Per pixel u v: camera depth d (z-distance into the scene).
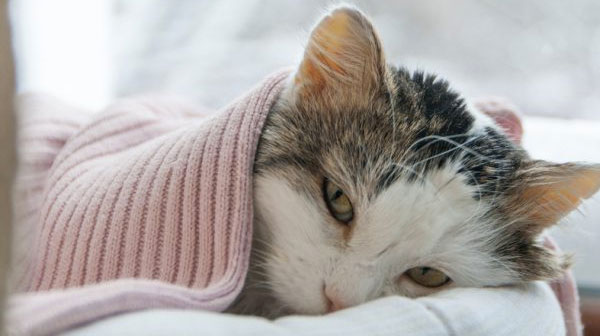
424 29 0.70
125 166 0.40
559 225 0.43
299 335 0.31
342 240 0.39
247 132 0.39
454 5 0.70
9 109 0.27
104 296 0.30
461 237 0.40
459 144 0.40
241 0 0.72
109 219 0.38
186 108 0.54
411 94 0.41
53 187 0.42
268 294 0.40
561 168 0.41
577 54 0.70
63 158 0.44
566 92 0.70
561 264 0.44
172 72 0.71
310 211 0.39
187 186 0.38
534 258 0.42
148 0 0.72
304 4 0.71
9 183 0.27
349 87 0.41
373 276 0.38
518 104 0.70
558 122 0.68
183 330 0.29
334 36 0.40
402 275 0.40
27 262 0.32
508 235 0.41
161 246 0.37
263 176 0.40
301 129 0.40
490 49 0.70
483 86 0.70
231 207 0.37
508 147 0.43
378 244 0.38
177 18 0.72
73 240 0.38
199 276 0.36
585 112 0.70
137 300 0.30
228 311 0.40
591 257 0.59
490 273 0.41
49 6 0.61
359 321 0.33
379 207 0.38
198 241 0.37
